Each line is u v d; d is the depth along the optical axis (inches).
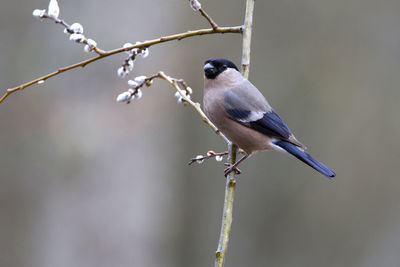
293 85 589.3
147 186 446.0
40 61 439.2
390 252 551.2
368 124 586.2
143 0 449.7
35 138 430.9
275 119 283.0
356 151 583.8
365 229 567.2
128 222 434.6
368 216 570.9
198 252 542.3
